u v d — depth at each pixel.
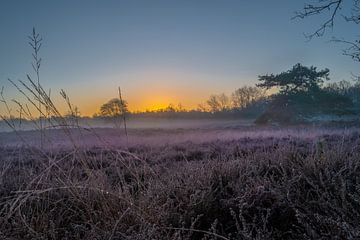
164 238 2.12
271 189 2.82
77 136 3.30
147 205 2.59
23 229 2.24
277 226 2.56
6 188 3.26
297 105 45.00
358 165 3.42
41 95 2.96
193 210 2.58
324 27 7.31
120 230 2.25
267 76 48.00
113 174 3.70
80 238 2.31
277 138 13.95
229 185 3.27
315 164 3.62
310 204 2.58
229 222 2.63
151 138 17.92
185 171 3.85
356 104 48.84
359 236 1.81
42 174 2.84
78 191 2.80
